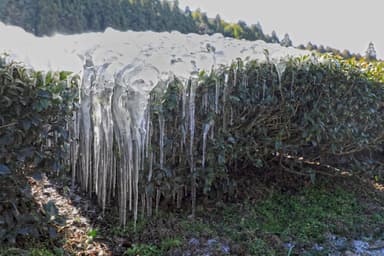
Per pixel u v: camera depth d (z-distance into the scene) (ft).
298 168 12.99
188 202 10.44
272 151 11.66
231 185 10.84
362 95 12.60
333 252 9.00
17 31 10.73
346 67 12.28
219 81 9.74
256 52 11.03
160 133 9.02
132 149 8.68
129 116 8.54
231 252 8.40
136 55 9.97
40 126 7.30
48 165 7.61
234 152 10.55
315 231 9.84
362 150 14.02
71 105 8.32
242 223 9.73
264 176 12.37
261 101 10.59
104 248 8.18
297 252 8.75
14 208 7.21
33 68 7.40
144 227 8.96
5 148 6.92
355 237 9.90
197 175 9.75
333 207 11.57
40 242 7.72
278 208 11.04
